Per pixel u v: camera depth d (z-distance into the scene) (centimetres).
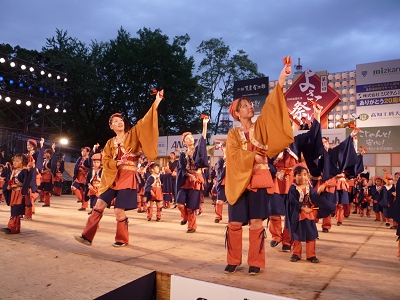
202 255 448
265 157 375
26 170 579
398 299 294
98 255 435
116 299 317
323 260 445
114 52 3381
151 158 480
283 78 353
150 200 830
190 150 690
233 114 395
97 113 3453
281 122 351
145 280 353
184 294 339
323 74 1942
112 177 475
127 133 495
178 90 3428
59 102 2180
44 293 306
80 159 1020
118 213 493
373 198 1075
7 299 293
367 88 1853
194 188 655
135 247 491
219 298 316
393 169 1700
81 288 317
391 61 1819
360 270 394
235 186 362
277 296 292
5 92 1906
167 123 3475
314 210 445
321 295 301
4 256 417
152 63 3331
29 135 2334
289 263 425
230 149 375
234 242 366
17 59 1922
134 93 3269
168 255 445
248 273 365
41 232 591
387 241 614
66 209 1020
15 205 569
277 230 536
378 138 1730
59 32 3294
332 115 2112
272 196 515
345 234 703
